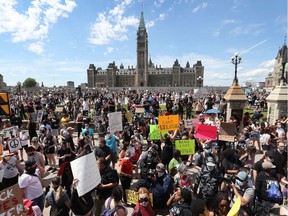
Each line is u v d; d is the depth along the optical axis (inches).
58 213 205.3
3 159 266.5
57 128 587.2
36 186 235.3
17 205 160.6
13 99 1487.5
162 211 269.7
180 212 190.9
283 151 276.2
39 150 372.8
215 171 243.3
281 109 717.3
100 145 334.6
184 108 1138.7
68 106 991.0
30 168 233.8
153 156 314.0
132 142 396.5
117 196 180.2
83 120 652.7
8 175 266.4
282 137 358.0
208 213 192.1
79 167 200.1
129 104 1099.9
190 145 363.9
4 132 362.3
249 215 217.2
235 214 157.2
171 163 316.2
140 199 200.4
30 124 559.8
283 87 722.8
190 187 271.4
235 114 603.2
